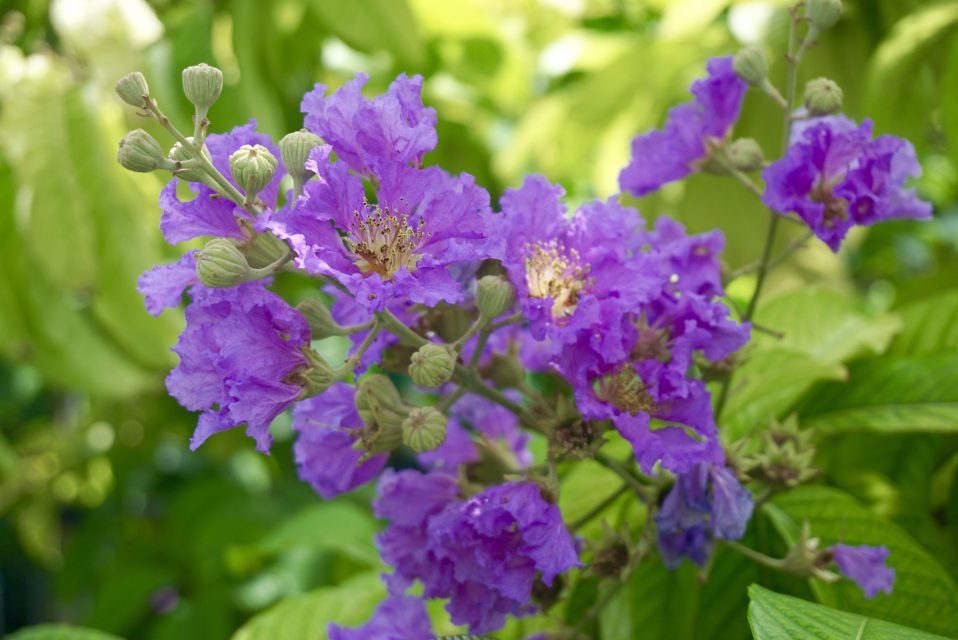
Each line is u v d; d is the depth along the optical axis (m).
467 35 0.89
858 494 0.59
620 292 0.43
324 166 0.40
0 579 1.42
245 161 0.40
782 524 0.52
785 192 0.46
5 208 0.78
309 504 1.04
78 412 1.25
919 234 0.98
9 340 0.81
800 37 0.71
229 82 0.78
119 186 0.76
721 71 0.48
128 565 1.05
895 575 0.47
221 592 0.96
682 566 0.52
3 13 0.85
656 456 0.42
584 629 0.52
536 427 0.46
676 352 0.43
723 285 0.48
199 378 0.41
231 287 0.40
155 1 0.82
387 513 0.46
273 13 0.78
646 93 0.76
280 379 0.41
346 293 0.44
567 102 0.80
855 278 1.05
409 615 0.46
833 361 0.57
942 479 0.59
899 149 0.45
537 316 0.43
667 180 0.49
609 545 0.45
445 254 0.41
